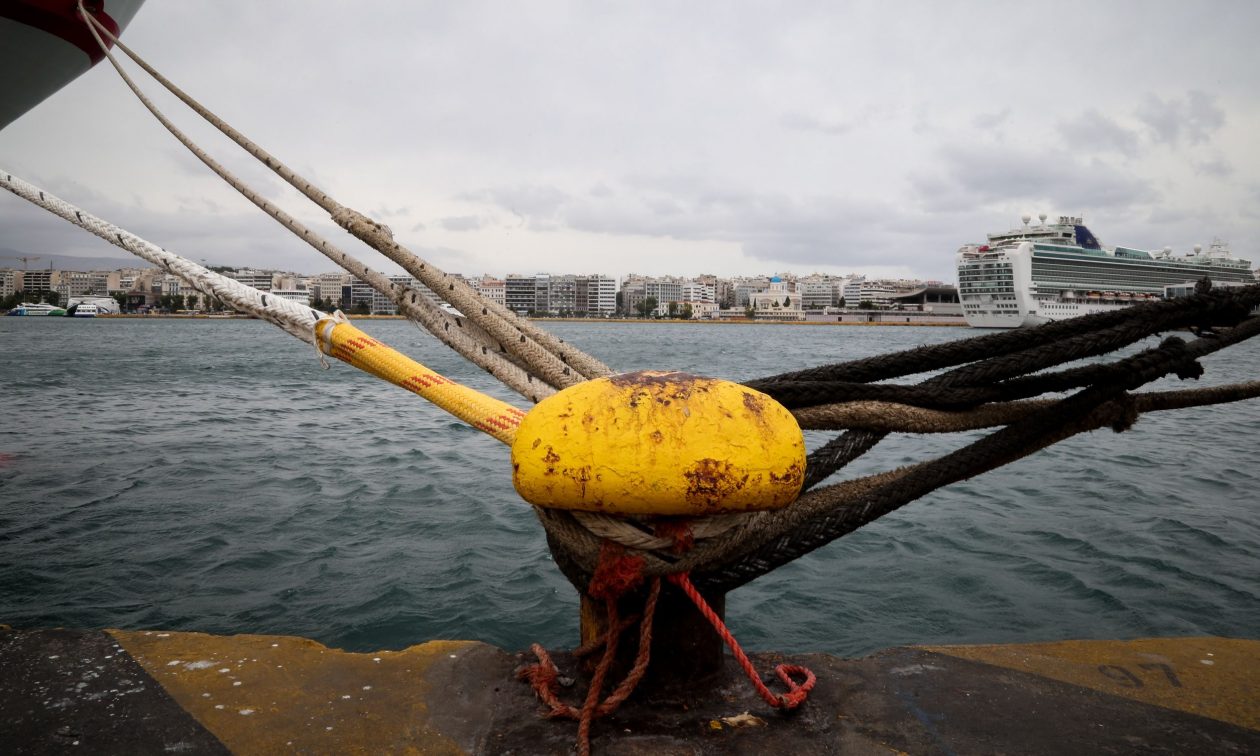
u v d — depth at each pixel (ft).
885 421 6.82
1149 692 6.77
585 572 6.26
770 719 6.15
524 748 5.68
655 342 226.38
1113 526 22.34
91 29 9.35
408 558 19.26
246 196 8.67
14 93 25.73
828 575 18.10
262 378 79.15
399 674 6.86
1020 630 15.02
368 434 41.47
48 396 59.72
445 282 7.52
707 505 5.13
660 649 6.42
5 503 24.57
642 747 5.68
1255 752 5.78
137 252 8.18
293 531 21.61
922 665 7.29
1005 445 6.74
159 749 5.60
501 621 15.42
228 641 7.45
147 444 36.99
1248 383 7.45
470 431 42.88
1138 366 6.66
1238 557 19.45
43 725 5.89
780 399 6.68
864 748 5.75
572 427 5.22
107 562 18.65
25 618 15.24
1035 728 6.10
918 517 23.24
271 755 5.56
